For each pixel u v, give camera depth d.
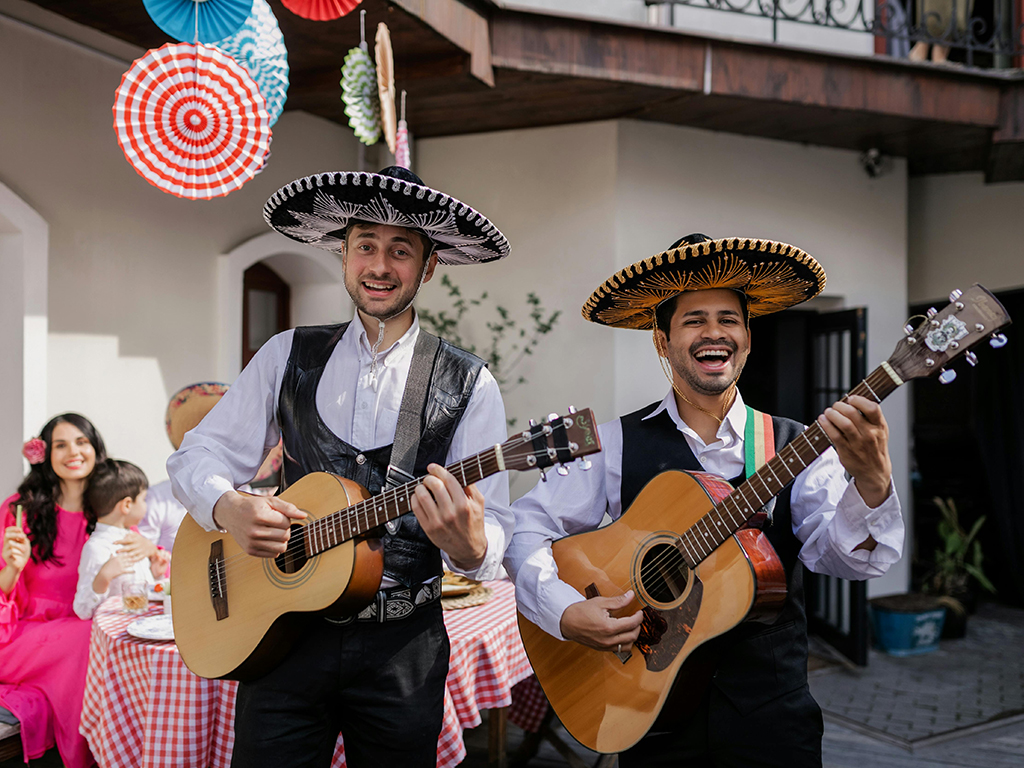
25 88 3.90
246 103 2.11
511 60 4.40
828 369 5.69
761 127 5.43
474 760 3.55
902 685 4.80
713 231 5.55
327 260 5.63
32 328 3.90
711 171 5.54
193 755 2.30
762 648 1.77
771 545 1.77
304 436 1.91
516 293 5.61
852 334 5.25
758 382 5.93
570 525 2.07
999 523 6.79
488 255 2.06
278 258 5.45
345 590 1.70
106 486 3.29
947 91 5.15
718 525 1.73
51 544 3.27
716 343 1.87
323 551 1.76
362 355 1.93
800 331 5.90
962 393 7.59
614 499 2.03
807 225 5.80
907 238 6.56
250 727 1.78
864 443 1.52
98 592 3.08
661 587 1.83
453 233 1.88
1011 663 5.25
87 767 3.02
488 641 2.49
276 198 1.89
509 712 3.55
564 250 5.47
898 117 5.08
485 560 1.75
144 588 3.11
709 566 1.74
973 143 5.66
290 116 5.33
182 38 2.13
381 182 1.68
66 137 4.10
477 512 1.59
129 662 2.38
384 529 1.79
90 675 2.56
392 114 3.22
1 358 3.89
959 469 7.46
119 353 4.37
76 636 3.08
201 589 1.92
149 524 3.62
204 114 2.09
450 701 2.36
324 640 1.77
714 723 1.76
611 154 5.32
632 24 4.51
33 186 3.95
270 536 1.72
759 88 4.77
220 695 2.33
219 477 1.86
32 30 3.93
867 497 1.64
